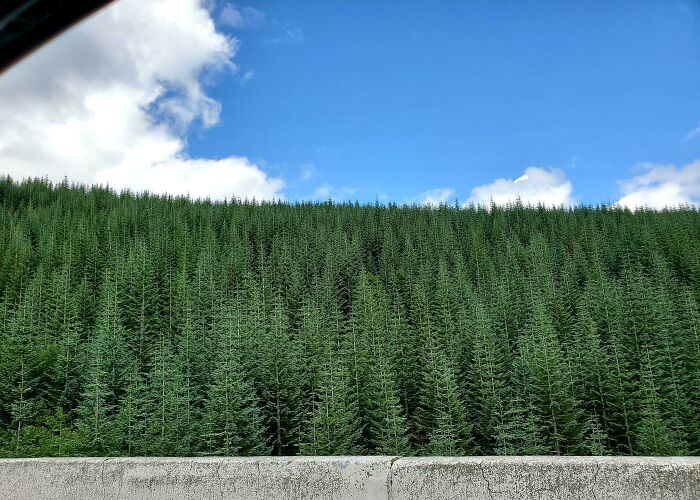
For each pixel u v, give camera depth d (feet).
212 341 195.52
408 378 190.60
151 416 144.56
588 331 207.31
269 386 168.35
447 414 157.28
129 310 229.04
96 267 305.53
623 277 336.70
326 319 242.17
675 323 208.64
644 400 161.17
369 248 433.89
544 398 163.73
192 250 346.13
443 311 238.48
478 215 542.98
